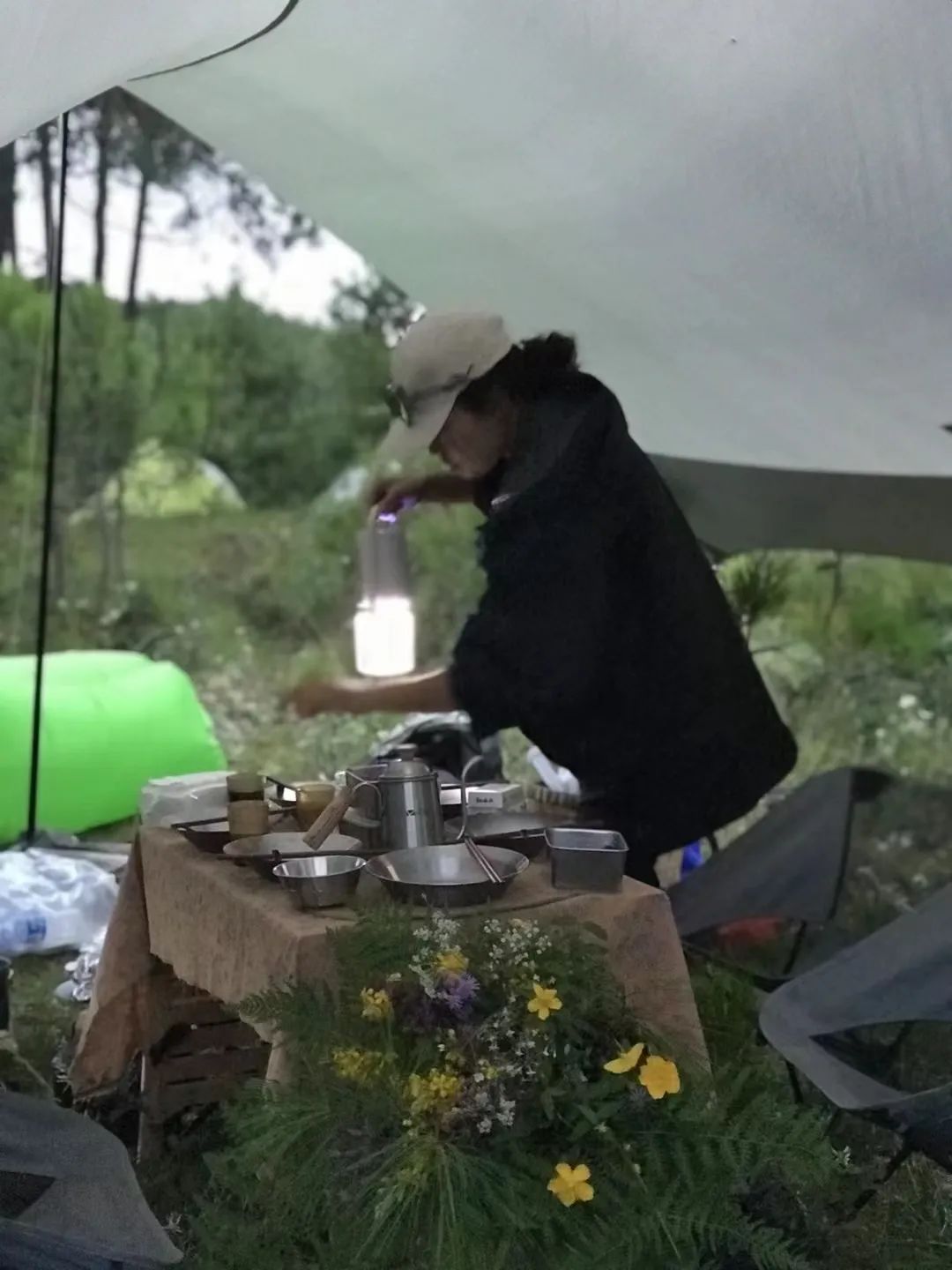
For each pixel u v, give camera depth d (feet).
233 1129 6.72
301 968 6.59
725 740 9.43
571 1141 6.15
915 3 7.65
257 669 22.66
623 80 8.83
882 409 11.49
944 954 7.49
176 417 27.73
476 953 6.52
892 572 21.09
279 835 7.87
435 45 9.09
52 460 13.47
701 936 10.59
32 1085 9.57
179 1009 8.73
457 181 11.05
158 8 7.27
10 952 11.57
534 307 12.80
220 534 26.96
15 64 6.53
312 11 8.96
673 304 11.47
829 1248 7.31
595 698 9.16
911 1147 7.14
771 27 8.04
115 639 23.20
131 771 15.14
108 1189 6.24
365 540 10.21
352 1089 6.18
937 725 18.94
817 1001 7.64
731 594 15.39
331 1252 5.97
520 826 8.20
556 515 8.82
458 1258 5.61
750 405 12.61
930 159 8.52
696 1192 6.11
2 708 14.37
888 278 9.61
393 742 12.54
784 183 9.20
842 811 10.59
